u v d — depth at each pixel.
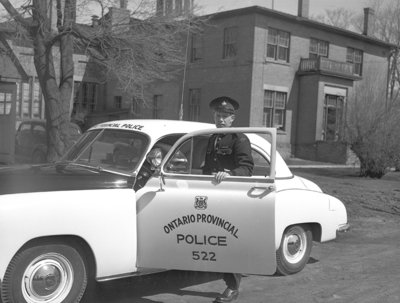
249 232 4.39
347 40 31.66
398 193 14.02
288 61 28.23
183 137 4.80
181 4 10.80
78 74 32.25
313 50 29.72
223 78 27.62
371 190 14.28
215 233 4.47
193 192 4.54
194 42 29.25
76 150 5.70
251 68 26.23
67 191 4.42
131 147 5.25
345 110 19.25
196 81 29.09
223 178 4.48
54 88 9.62
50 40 9.45
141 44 10.23
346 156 26.64
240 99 26.77
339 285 5.81
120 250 4.62
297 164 24.84
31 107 29.36
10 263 4.10
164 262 4.65
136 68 10.59
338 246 7.96
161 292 5.34
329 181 16.22
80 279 4.53
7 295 4.11
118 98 33.25
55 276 4.39
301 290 5.59
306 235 6.12
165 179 4.67
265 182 4.36
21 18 9.24
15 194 4.18
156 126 5.41
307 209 5.91
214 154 4.88
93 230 4.45
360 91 19.28
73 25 9.49
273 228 4.33
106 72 11.41
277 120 28.09
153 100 31.50
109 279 4.63
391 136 18.02
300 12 29.28
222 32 27.59
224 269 4.50
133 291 5.34
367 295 5.45
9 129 14.98
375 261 7.00
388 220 10.33
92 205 4.45
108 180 4.74
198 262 4.55
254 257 4.41
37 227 4.13
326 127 28.84
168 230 4.61
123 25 9.99
